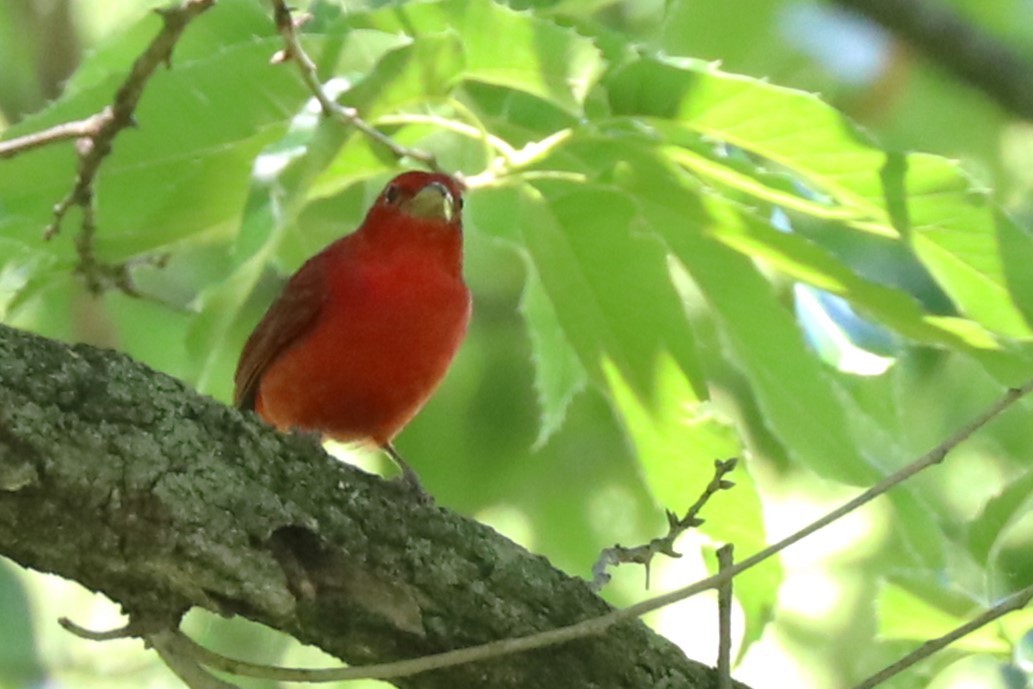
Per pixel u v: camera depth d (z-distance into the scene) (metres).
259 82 7.10
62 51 13.95
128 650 15.52
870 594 14.76
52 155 7.74
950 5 13.23
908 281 10.77
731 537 8.29
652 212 7.42
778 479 13.66
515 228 8.88
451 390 13.17
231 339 13.04
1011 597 7.25
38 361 6.13
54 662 15.34
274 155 6.18
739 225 7.27
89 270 7.94
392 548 6.84
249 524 6.45
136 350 12.82
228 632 13.15
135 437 6.24
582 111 6.79
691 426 8.10
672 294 7.86
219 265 12.17
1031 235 6.82
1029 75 12.76
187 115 7.16
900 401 9.93
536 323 8.95
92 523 6.17
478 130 7.20
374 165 7.51
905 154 6.62
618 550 7.39
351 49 7.11
